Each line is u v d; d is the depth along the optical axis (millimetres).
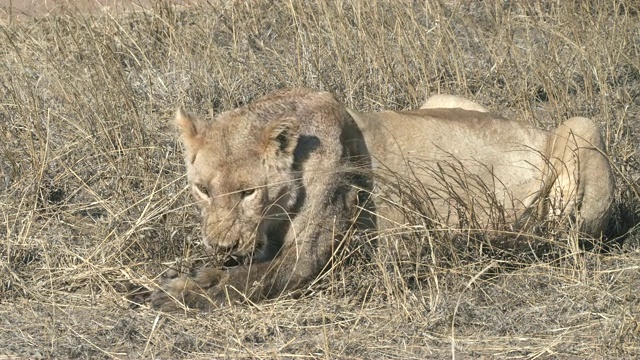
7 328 9844
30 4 18312
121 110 14141
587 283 10500
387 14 16766
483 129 11594
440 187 11203
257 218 10141
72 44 16328
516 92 15344
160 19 16828
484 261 10867
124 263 11094
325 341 9227
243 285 10266
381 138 11023
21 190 12531
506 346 9500
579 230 11539
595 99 15258
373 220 10922
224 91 15219
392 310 10094
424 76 15195
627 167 13469
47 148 13062
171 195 12008
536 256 10953
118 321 9875
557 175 11484
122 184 12531
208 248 10250
